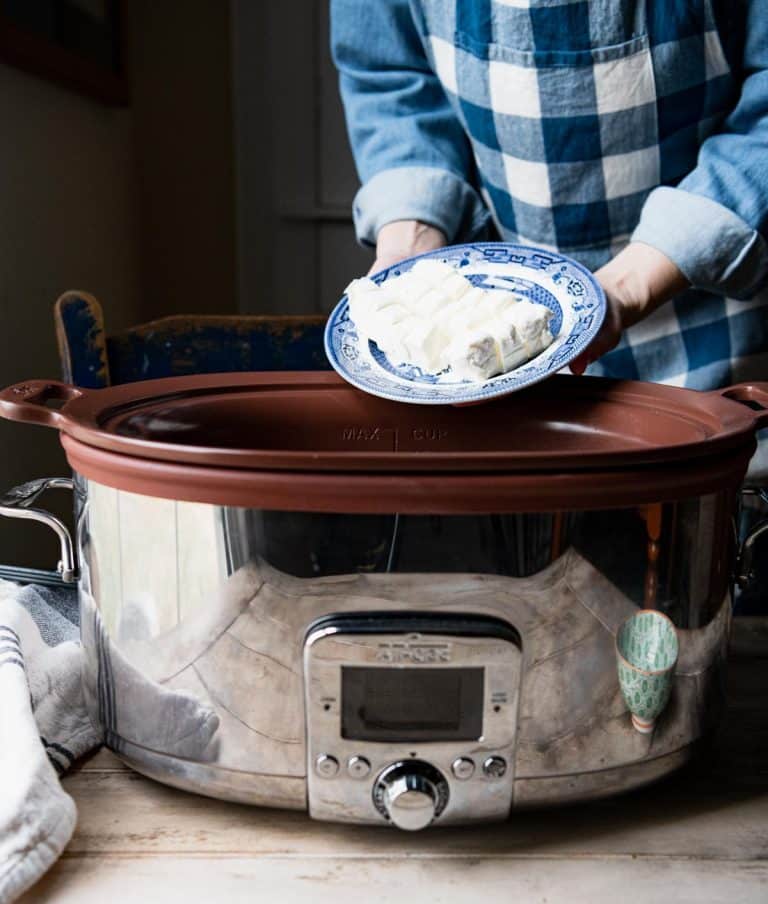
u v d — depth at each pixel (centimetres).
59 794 49
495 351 65
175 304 218
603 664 50
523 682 49
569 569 48
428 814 48
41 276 139
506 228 99
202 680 50
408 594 47
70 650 66
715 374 94
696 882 48
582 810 54
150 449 47
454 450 74
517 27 86
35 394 59
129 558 50
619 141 89
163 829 52
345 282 246
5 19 118
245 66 212
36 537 130
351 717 49
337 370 69
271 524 46
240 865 49
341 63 102
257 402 72
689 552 50
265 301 229
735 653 75
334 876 48
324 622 47
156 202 213
